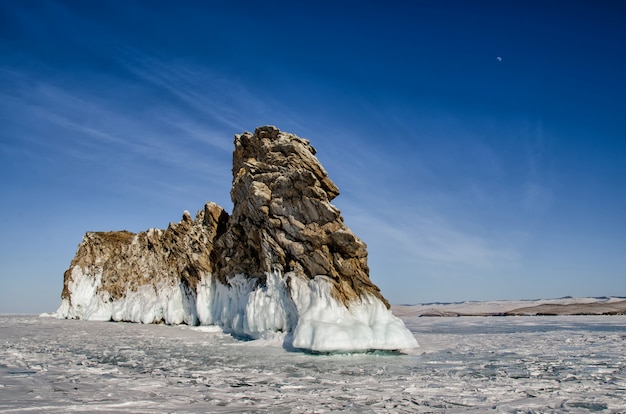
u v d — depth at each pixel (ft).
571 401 35.94
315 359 60.03
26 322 124.67
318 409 32.99
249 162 92.63
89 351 67.87
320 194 77.20
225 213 114.83
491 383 43.50
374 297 71.46
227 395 37.47
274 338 76.07
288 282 75.36
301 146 86.58
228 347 73.36
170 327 110.22
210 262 109.60
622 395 38.24
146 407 32.58
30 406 31.78
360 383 43.37
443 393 38.78
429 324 166.71
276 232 81.05
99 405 32.60
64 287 156.66
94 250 156.35
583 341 87.66
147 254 137.59
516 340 89.97
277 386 41.70
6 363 53.72
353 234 72.84
